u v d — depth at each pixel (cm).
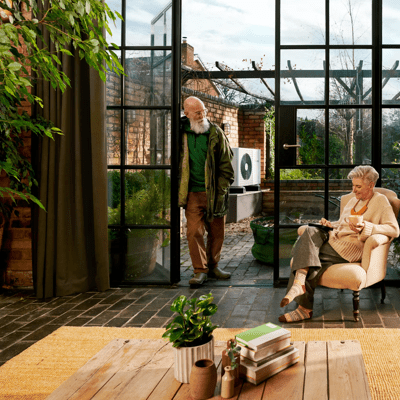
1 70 242
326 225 331
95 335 300
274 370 159
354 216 309
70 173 405
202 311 166
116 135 430
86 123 409
